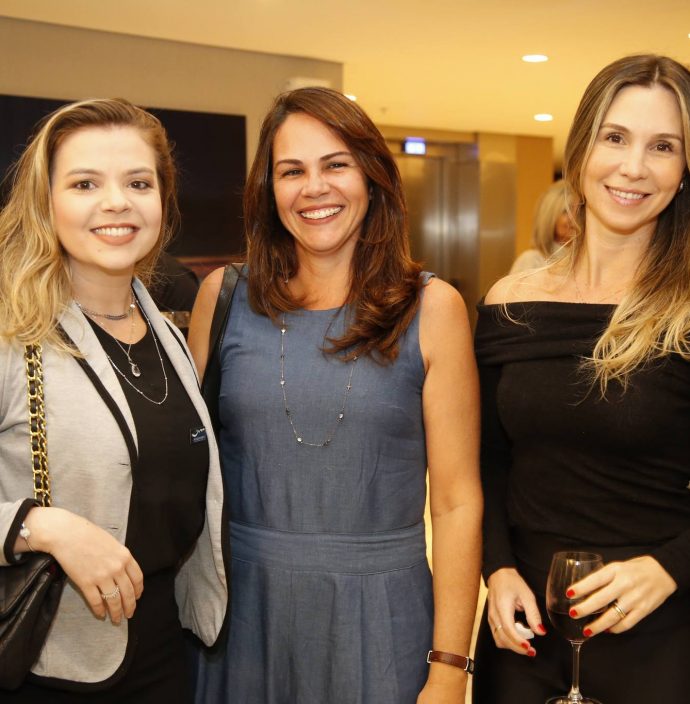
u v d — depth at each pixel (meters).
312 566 1.68
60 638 1.50
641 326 1.59
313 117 1.68
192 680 1.84
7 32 5.29
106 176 1.51
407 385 1.69
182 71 5.93
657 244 1.69
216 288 1.87
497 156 10.13
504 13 5.12
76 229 1.51
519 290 1.82
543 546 1.69
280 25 5.43
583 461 1.63
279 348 1.75
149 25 5.43
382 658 1.66
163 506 1.57
